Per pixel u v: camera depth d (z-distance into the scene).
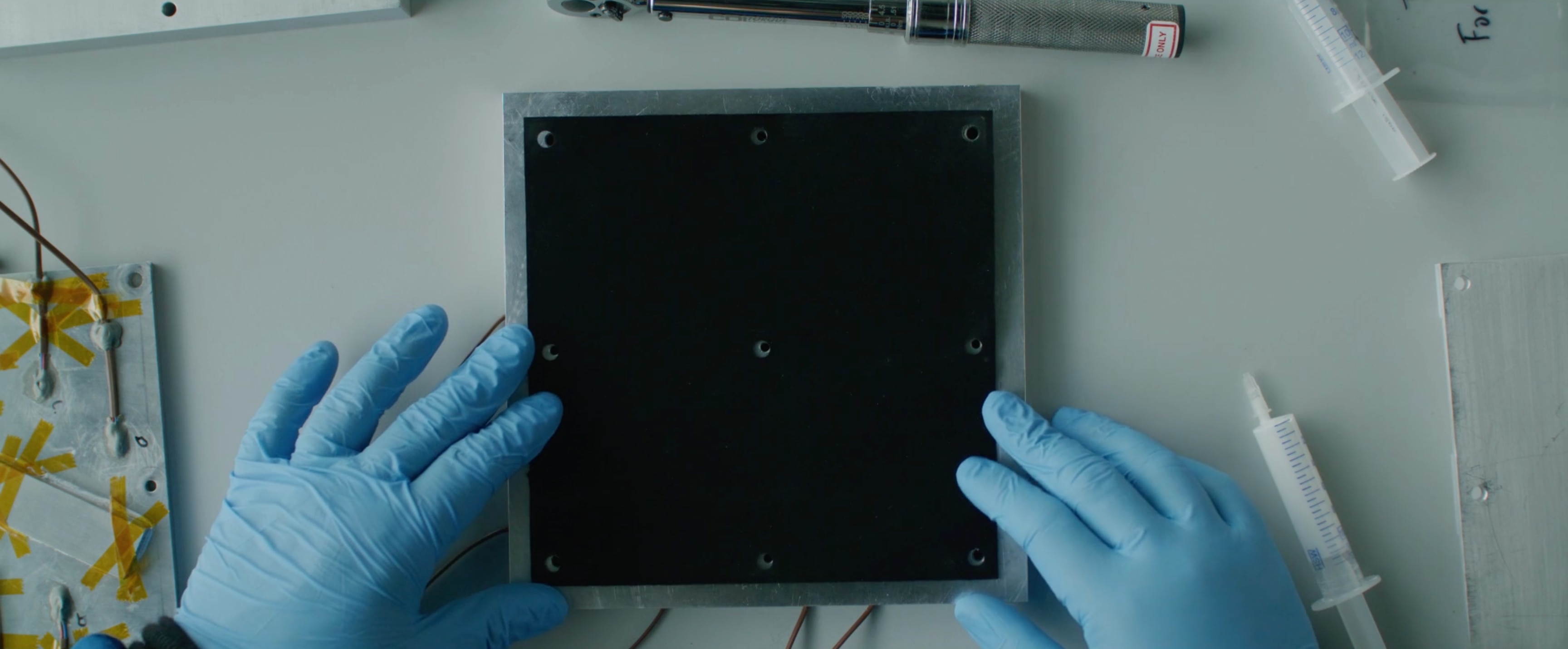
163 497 1.07
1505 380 1.04
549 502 1.03
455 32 1.08
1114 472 0.96
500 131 1.08
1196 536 0.94
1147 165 1.07
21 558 1.07
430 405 0.99
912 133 1.03
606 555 1.03
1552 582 1.04
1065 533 0.94
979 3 1.01
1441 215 1.07
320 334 1.08
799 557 1.03
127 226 1.09
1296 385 1.06
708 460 1.03
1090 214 1.07
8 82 1.10
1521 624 1.04
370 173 1.08
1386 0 1.08
